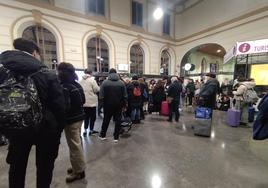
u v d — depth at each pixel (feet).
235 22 24.58
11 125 3.12
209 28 29.19
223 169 6.75
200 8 30.86
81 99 5.74
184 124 13.69
